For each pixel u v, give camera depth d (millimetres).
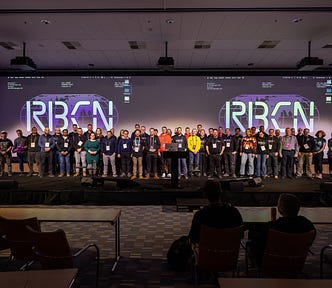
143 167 10820
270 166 10430
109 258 4223
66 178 9695
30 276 1914
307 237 2730
